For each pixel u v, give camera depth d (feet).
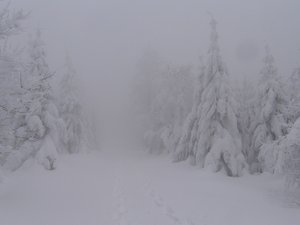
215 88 78.28
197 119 85.51
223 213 39.42
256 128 78.43
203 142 78.38
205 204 44.60
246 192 54.03
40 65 79.66
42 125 76.48
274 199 48.60
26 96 40.65
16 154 47.67
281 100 76.69
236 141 75.10
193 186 59.67
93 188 56.54
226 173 72.84
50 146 79.20
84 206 42.04
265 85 77.61
